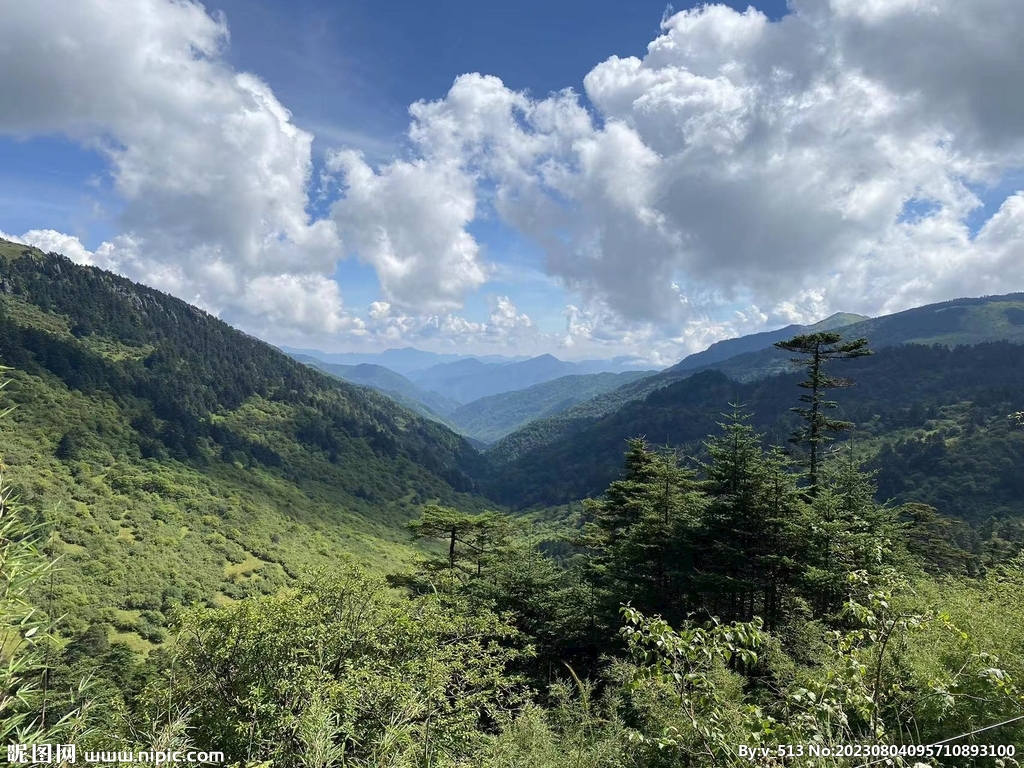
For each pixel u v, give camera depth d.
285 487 125.81
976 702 4.71
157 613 49.34
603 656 14.24
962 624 5.96
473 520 22.62
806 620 13.84
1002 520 63.56
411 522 23.61
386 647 8.40
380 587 9.59
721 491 16.03
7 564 2.22
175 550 73.38
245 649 7.50
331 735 5.36
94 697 3.22
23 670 2.41
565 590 18.72
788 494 14.64
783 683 8.30
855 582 4.28
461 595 18.11
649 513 17.16
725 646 3.79
